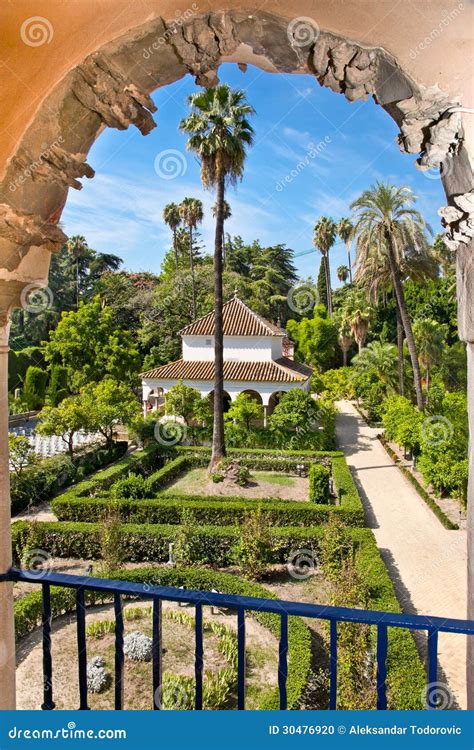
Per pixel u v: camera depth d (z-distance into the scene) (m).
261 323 24.31
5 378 2.27
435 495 14.15
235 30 1.99
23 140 2.10
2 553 2.18
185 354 24.67
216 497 13.02
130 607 8.23
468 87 1.89
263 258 41.84
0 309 2.26
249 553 9.45
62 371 27.59
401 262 19.50
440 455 13.55
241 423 20.56
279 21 1.96
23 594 8.65
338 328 40.00
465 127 1.90
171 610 8.14
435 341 27.16
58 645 7.20
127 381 28.64
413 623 1.61
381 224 18.38
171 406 20.53
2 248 2.16
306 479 16.50
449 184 2.00
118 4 2.02
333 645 1.76
